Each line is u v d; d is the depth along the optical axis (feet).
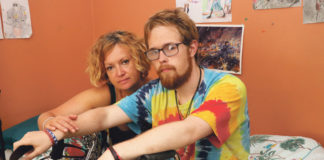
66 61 8.03
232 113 2.84
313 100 5.55
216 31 6.41
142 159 2.35
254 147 5.43
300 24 5.44
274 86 5.95
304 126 5.74
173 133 2.49
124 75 4.16
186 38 3.02
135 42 4.19
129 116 3.58
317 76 5.42
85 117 3.35
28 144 2.93
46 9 7.38
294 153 4.99
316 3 5.18
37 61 7.30
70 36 8.06
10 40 6.70
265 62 5.97
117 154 2.40
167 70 3.01
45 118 3.69
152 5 7.42
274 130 6.12
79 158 3.51
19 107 7.02
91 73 4.32
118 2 8.04
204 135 2.66
